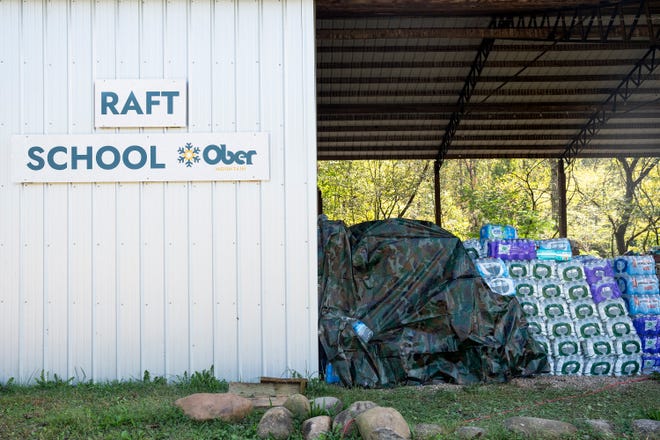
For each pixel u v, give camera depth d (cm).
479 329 726
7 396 609
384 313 732
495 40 1366
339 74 1498
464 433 485
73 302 675
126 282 677
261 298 679
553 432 489
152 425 506
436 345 713
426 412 568
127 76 691
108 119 685
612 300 786
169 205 683
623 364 766
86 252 678
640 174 2548
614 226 2650
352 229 798
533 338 761
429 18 1276
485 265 784
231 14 697
